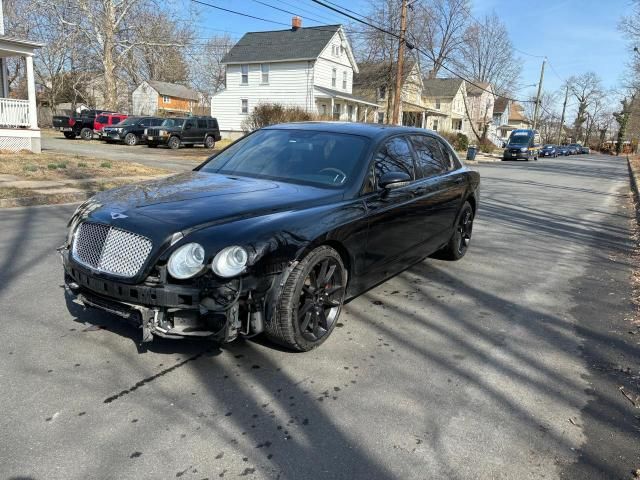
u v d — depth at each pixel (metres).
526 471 2.43
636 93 45.66
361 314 4.34
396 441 2.61
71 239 3.42
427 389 3.15
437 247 5.59
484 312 4.55
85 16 33.66
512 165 32.22
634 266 6.50
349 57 39.59
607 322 4.45
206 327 2.98
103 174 12.53
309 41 36.69
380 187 4.07
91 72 44.31
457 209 5.80
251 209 3.32
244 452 2.46
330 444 2.56
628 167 37.47
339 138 4.45
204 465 2.36
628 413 2.99
